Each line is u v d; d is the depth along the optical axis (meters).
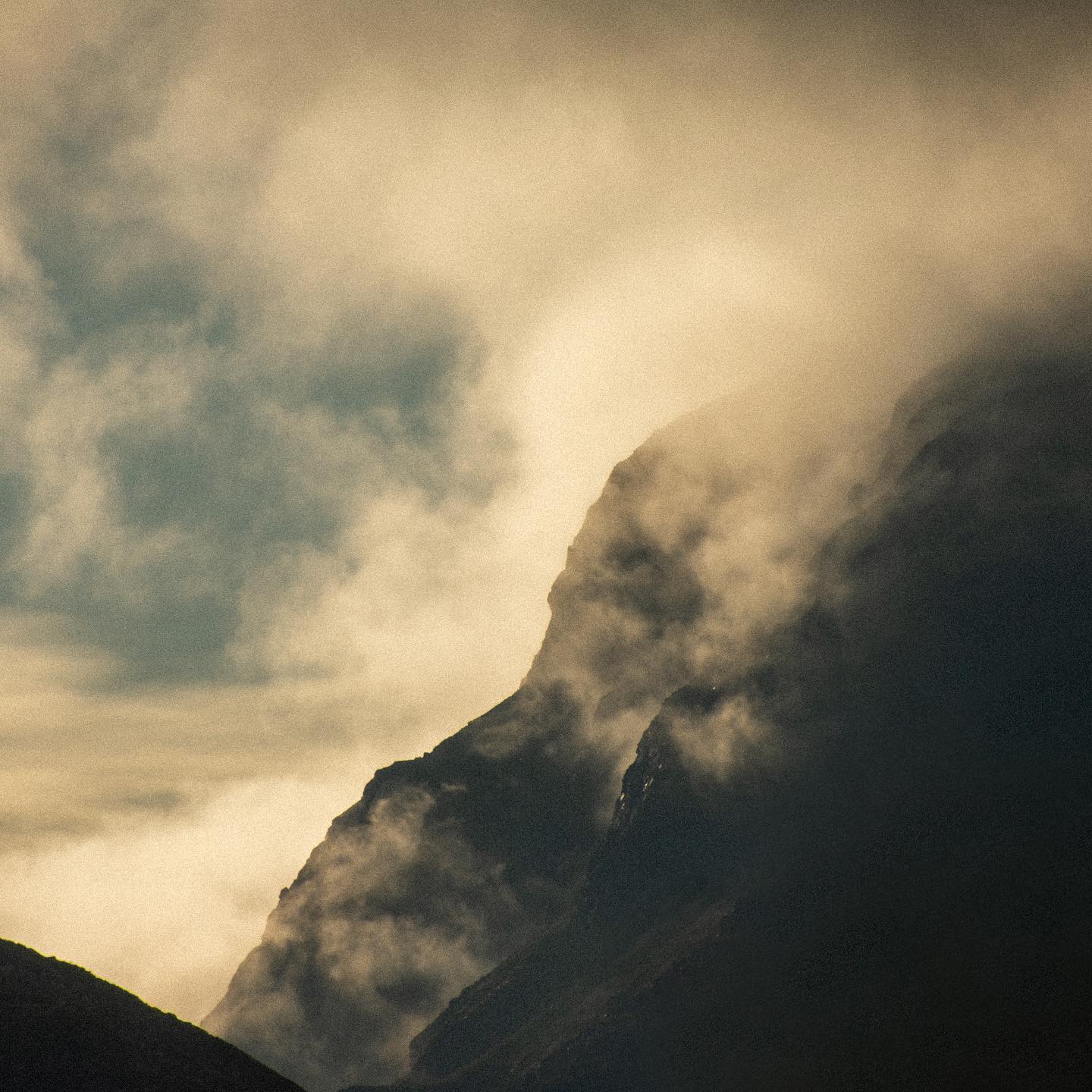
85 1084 88.00
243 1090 93.75
